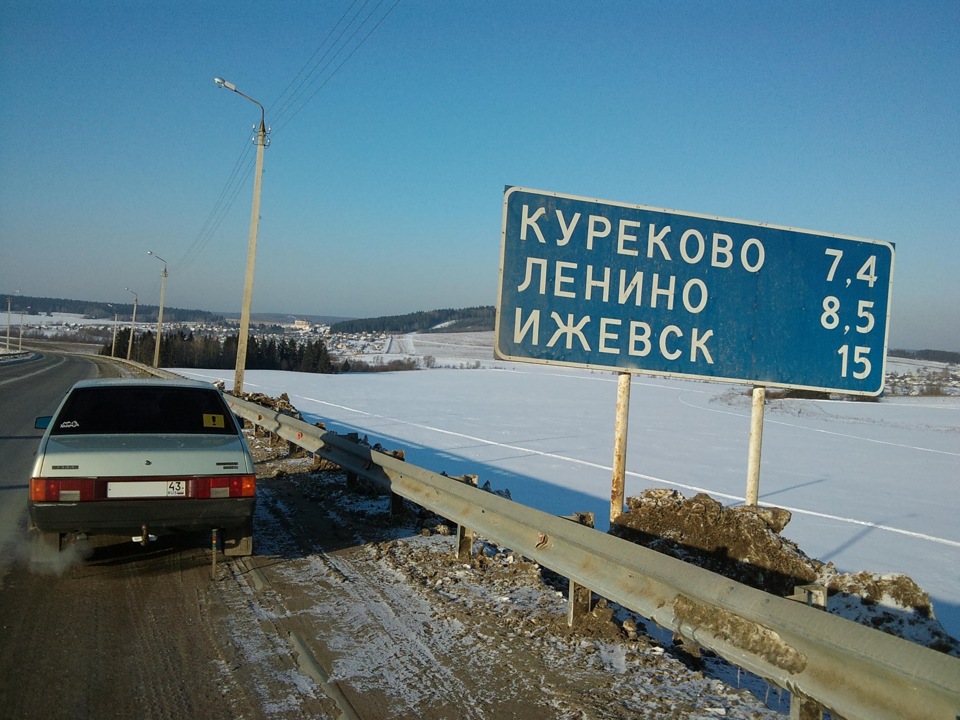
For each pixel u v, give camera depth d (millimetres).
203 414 6219
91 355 110188
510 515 5199
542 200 5664
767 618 3145
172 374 43688
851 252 6258
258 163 24609
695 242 5953
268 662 4156
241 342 24422
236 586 5566
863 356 6262
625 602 4078
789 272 6129
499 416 25375
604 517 9680
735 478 14031
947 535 9906
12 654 4191
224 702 3662
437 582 5684
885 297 6320
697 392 47938
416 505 8266
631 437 20672
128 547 6613
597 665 4168
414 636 4578
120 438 5773
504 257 5598
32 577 5707
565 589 5652
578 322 5711
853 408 42688
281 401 18234
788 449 20297
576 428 22375
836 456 19359
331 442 9461
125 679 3902
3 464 11297
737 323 6016
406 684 3898
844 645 2785
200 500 5512
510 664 4168
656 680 3994
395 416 23469
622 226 5809
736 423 27703
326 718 3518
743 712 3625
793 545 5457
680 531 5496
